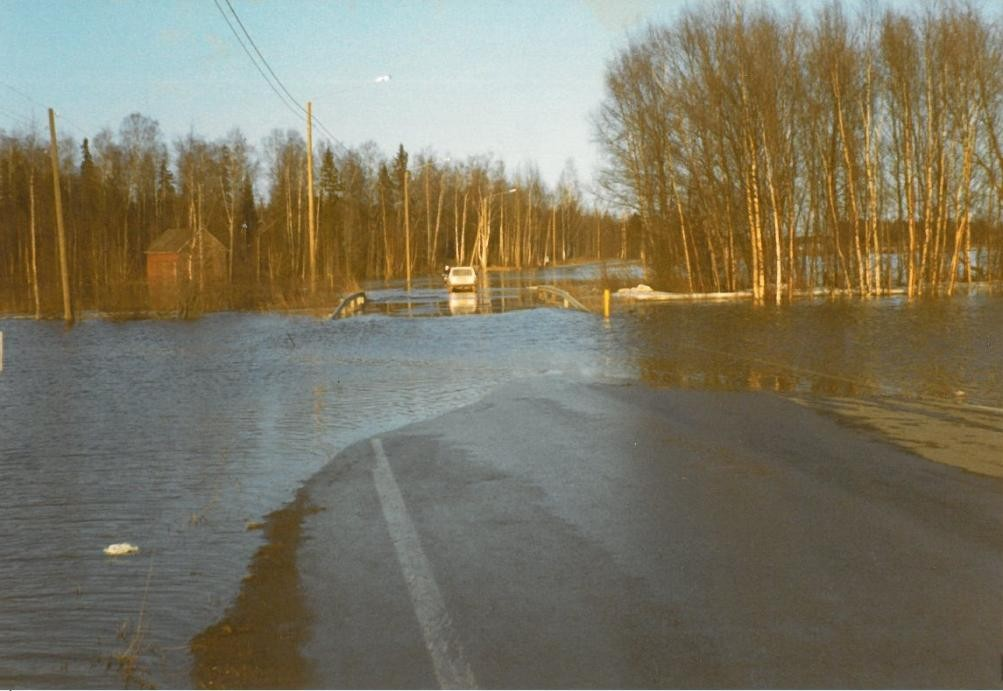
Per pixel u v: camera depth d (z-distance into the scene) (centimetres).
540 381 1856
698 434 1208
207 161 8769
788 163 5103
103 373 2136
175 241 7956
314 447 1188
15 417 1458
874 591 589
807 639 511
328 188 11856
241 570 677
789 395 1605
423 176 13038
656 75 5366
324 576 654
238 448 1183
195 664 502
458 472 1005
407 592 611
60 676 490
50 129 4234
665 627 534
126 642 538
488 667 484
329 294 4878
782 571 633
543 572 645
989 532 726
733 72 4909
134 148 9306
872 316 3641
